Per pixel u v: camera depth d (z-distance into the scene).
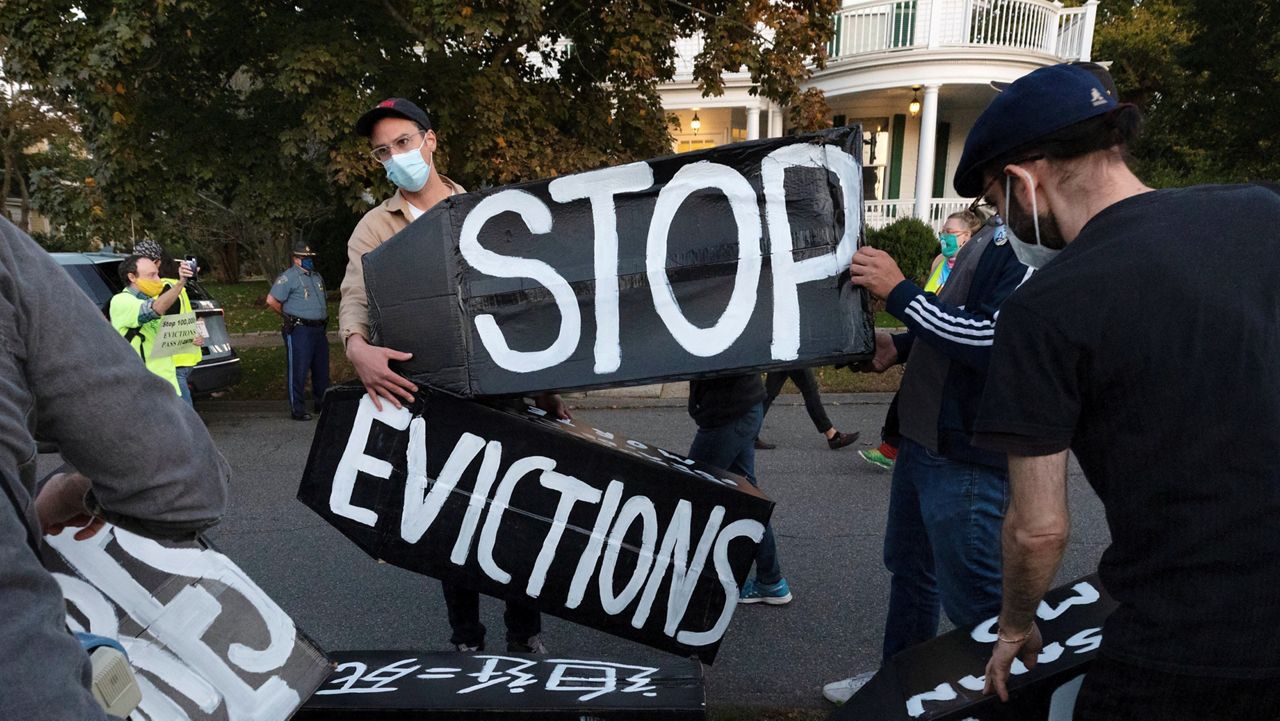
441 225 1.96
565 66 8.65
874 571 3.59
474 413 2.03
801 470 5.17
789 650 2.90
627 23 7.54
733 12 7.57
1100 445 1.15
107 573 1.38
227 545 4.06
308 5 7.11
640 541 2.10
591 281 1.95
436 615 3.27
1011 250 1.78
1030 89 1.27
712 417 2.72
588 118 8.40
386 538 2.08
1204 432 1.05
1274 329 1.05
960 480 1.93
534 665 2.02
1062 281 1.12
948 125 15.90
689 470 2.19
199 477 1.01
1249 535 1.04
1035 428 1.14
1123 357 1.08
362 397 2.04
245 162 7.67
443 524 2.07
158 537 1.03
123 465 0.94
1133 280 1.07
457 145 7.42
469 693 1.79
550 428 2.06
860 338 1.90
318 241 15.98
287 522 4.41
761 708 2.48
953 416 1.91
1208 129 13.88
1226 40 12.43
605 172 1.93
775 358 1.92
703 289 1.93
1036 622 1.67
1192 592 1.08
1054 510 1.18
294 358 7.00
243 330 12.50
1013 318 1.16
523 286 1.96
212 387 6.58
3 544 0.78
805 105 7.68
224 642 1.44
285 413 7.44
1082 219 1.26
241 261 22.17
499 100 7.20
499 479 2.06
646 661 2.06
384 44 7.20
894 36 13.80
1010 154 1.30
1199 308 1.05
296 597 3.45
